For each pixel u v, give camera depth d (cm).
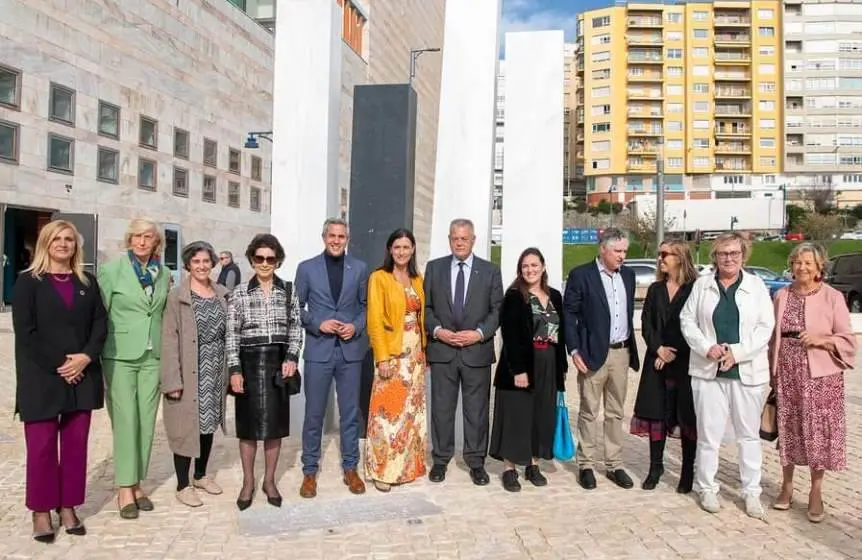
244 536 416
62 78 1789
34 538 407
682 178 7362
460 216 627
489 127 626
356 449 511
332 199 688
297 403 658
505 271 631
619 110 7369
